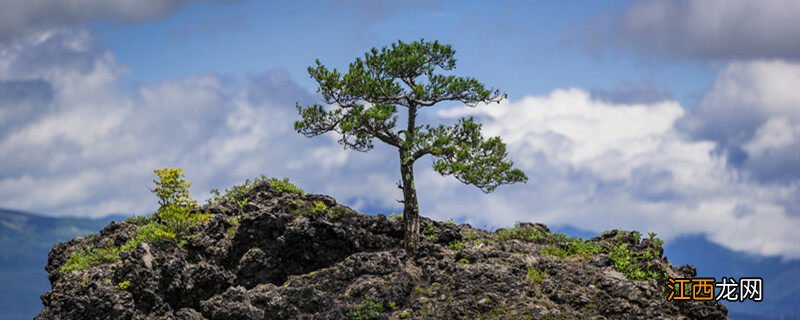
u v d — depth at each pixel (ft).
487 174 112.88
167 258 112.16
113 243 122.31
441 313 104.12
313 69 117.70
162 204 122.11
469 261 113.19
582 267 112.27
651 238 119.55
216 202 129.49
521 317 102.32
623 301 104.22
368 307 105.81
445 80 117.80
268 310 106.93
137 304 108.68
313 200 124.47
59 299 109.70
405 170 117.80
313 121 119.03
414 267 113.91
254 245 115.14
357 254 112.57
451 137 115.03
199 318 107.24
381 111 114.21
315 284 109.19
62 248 125.70
